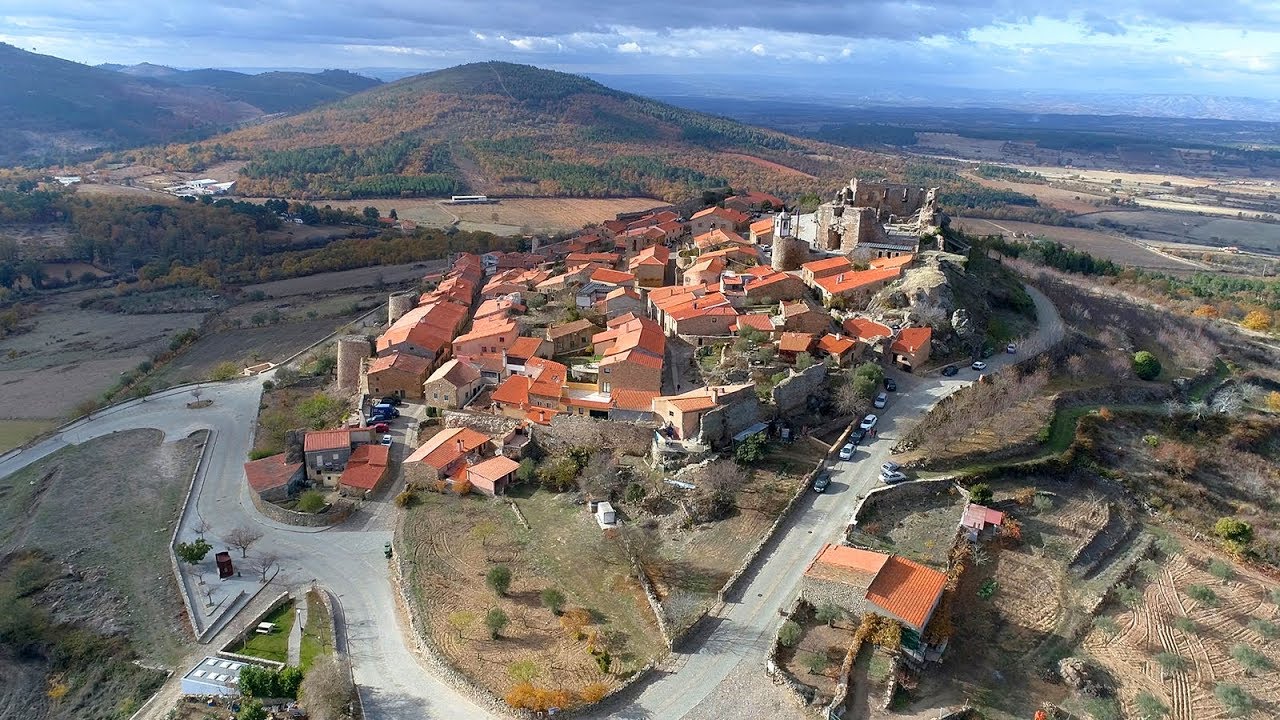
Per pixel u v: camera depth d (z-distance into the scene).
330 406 123.31
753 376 104.81
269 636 75.00
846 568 67.69
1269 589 78.38
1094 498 89.12
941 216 171.88
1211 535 86.19
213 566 87.38
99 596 84.62
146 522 98.44
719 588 72.00
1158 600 75.50
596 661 64.88
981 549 77.38
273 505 97.12
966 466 89.31
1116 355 121.12
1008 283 146.75
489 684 63.62
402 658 69.50
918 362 110.81
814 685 60.19
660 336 118.12
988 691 61.94
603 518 84.06
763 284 129.75
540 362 116.94
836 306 125.88
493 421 107.69
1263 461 101.75
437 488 96.88
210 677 68.44
